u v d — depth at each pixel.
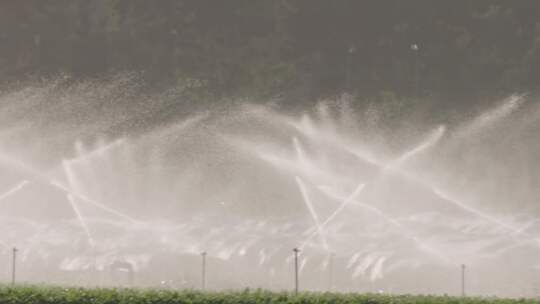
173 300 81.81
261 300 81.81
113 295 82.12
